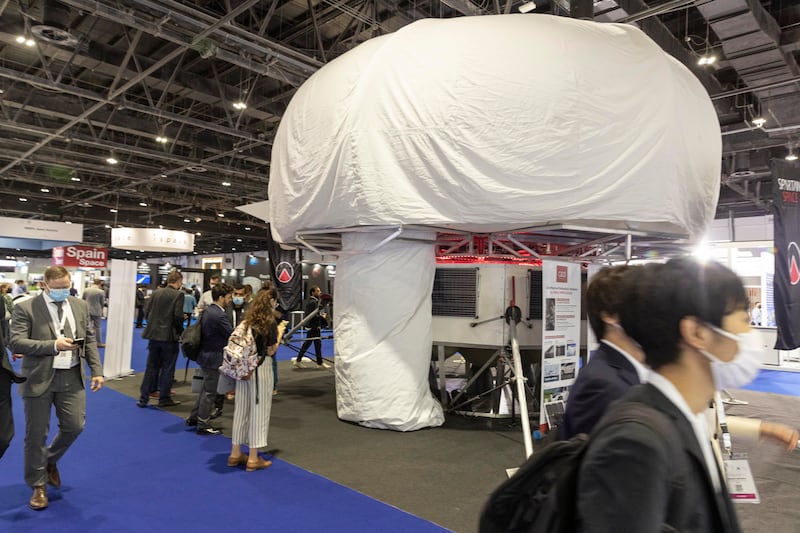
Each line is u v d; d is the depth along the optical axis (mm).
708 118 5449
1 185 18875
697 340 808
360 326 5555
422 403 5559
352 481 4020
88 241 34688
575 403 1532
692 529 745
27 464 3393
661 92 4840
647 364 865
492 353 5953
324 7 8141
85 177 18047
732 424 1541
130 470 4188
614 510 690
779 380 9969
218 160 15523
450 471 4258
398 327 5477
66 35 7480
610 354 1525
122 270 8562
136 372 9133
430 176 4688
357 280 5602
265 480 4012
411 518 3375
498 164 4516
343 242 5840
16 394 6887
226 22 6758
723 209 17109
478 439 5156
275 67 8492
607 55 4730
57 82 8734
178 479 4004
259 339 4133
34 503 3416
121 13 6828
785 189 6156
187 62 10195
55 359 3434
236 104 10188
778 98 9125
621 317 890
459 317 5848
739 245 11445
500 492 849
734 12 6316
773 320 11211
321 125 5250
